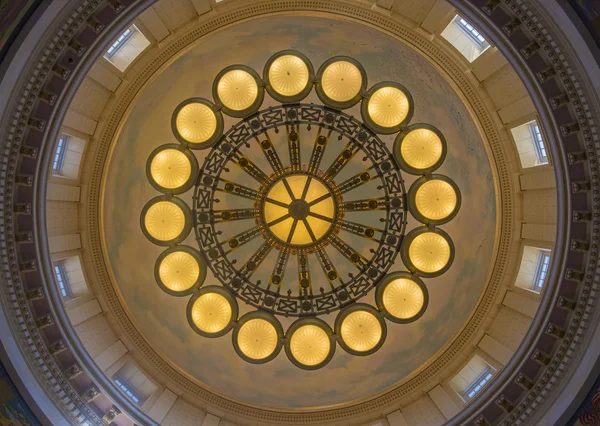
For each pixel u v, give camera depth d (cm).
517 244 1580
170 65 1603
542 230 1470
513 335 1527
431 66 1584
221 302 1783
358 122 1733
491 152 1569
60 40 1110
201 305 1778
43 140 1198
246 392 1755
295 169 1816
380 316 1761
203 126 1711
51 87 1167
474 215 1684
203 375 1753
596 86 1072
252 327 1781
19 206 1223
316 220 1845
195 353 1777
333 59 1648
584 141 1148
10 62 1069
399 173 1752
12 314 1237
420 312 1742
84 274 1625
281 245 1864
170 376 1703
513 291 1581
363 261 1811
